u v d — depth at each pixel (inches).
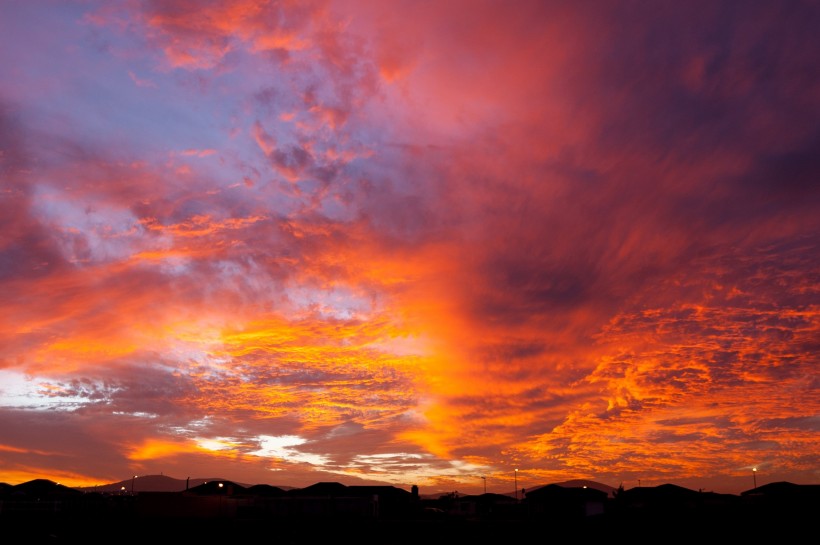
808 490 2304.4
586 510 2495.1
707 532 1620.3
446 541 1756.9
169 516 2363.4
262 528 2025.1
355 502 2536.9
